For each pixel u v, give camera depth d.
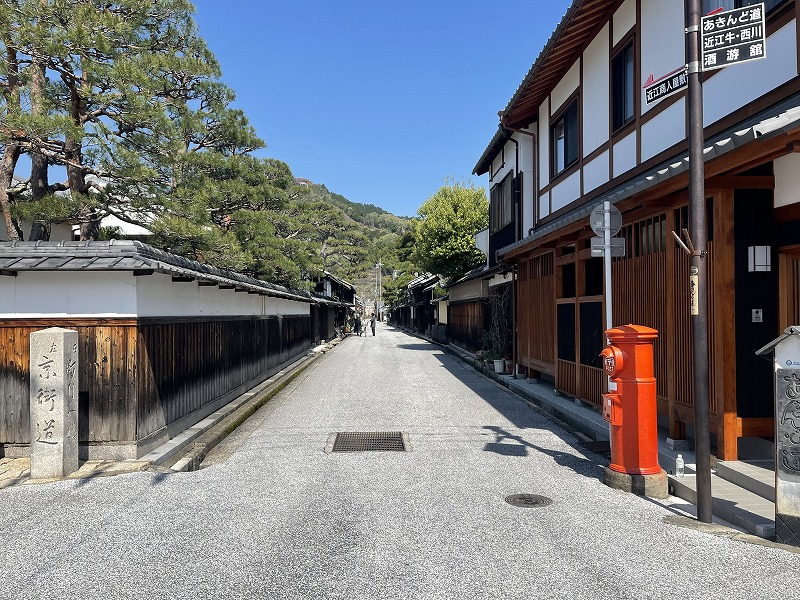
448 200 24.95
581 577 3.43
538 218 14.02
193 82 13.90
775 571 3.49
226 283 8.66
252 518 4.50
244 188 14.73
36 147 9.34
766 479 4.73
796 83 5.23
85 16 8.70
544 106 13.57
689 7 4.40
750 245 5.41
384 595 3.23
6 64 8.62
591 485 5.39
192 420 8.07
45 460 5.62
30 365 5.67
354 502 4.91
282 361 16.56
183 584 3.39
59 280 6.23
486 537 4.08
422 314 46.25
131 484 5.42
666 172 5.25
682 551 3.80
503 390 12.53
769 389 5.33
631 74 8.99
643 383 5.25
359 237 48.59
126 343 6.27
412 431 8.12
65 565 3.65
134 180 9.77
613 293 7.79
